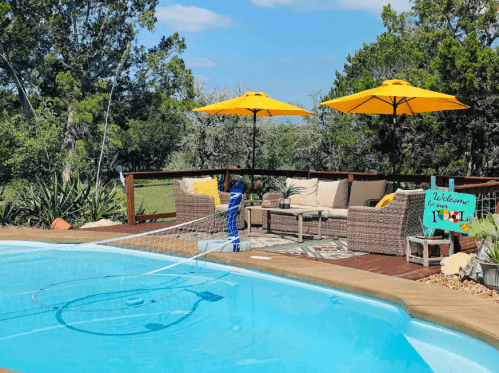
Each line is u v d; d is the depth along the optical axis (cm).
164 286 555
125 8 2700
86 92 2634
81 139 2570
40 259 691
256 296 513
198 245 667
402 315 438
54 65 2633
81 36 2697
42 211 991
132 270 628
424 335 400
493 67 1452
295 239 767
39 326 439
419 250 620
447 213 572
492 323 377
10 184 1229
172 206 1769
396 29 2258
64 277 597
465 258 550
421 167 1595
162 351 381
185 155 1925
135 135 2680
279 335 407
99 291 540
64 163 1348
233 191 665
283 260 604
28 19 2545
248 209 799
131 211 915
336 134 1994
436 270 560
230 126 1864
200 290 539
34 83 2583
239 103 859
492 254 505
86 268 640
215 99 2014
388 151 1661
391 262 602
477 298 445
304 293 520
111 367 357
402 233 632
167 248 680
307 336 405
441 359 354
